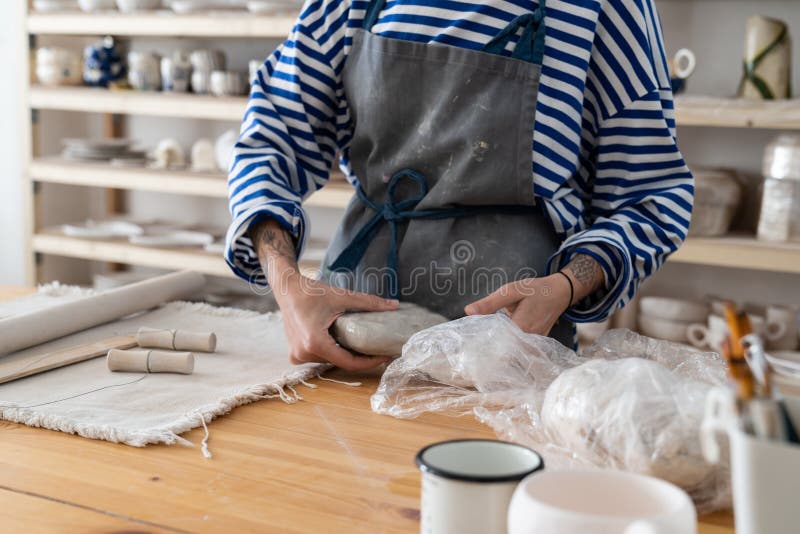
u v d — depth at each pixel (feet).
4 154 10.89
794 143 6.88
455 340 3.05
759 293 8.02
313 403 3.02
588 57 3.59
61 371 3.28
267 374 3.30
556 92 3.60
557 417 2.39
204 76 9.27
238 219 3.57
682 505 1.55
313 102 3.98
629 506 1.70
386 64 3.73
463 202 3.75
